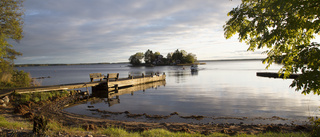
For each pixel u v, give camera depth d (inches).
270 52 205.5
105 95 802.2
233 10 209.2
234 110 497.4
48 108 493.7
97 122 377.7
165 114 463.8
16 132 213.8
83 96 758.5
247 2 210.4
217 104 574.2
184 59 6929.1
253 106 542.0
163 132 279.7
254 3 205.2
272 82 1225.4
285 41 184.5
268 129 324.8
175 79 1566.2
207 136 270.4
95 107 544.7
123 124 365.1
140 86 1136.2
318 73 162.4
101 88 918.4
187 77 1747.0
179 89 948.6
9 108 433.7
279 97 685.9
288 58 188.7
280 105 551.2
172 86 1090.1
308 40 190.7
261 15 191.8
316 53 161.9
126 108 532.1
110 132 259.0
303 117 424.2
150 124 366.9
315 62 165.3
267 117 429.1
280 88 940.0
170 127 343.6
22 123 294.2
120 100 664.4
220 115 450.6
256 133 304.2
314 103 571.5
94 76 893.2
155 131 284.5
